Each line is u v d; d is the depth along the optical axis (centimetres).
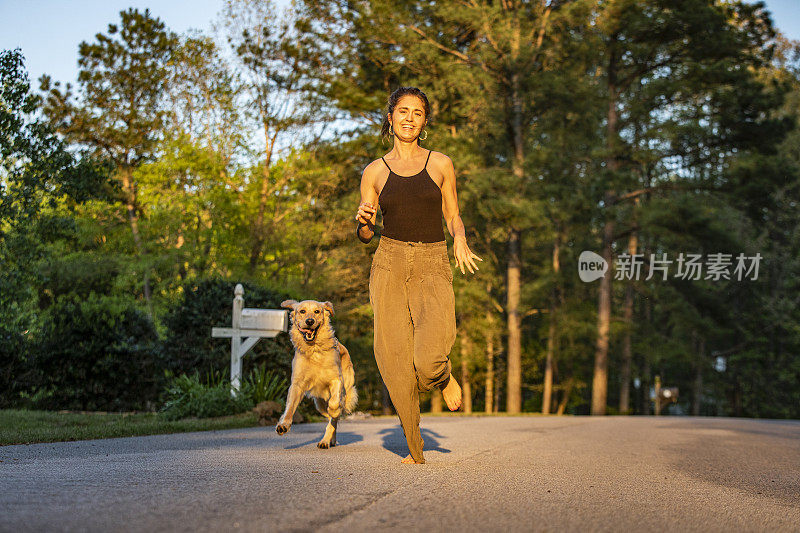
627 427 1195
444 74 2742
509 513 295
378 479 381
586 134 3030
